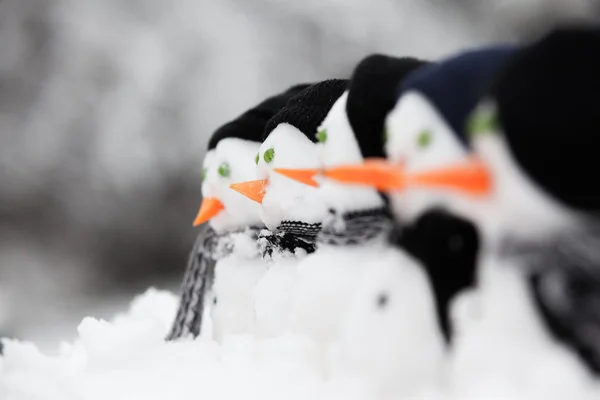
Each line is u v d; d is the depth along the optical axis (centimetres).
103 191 1619
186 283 786
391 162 727
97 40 1669
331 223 743
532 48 711
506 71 711
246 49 1686
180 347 771
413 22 1786
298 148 754
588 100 705
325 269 742
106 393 754
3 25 1691
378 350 720
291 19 1739
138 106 1631
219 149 781
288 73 1702
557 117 705
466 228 718
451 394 714
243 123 781
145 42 1672
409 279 721
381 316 722
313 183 749
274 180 758
